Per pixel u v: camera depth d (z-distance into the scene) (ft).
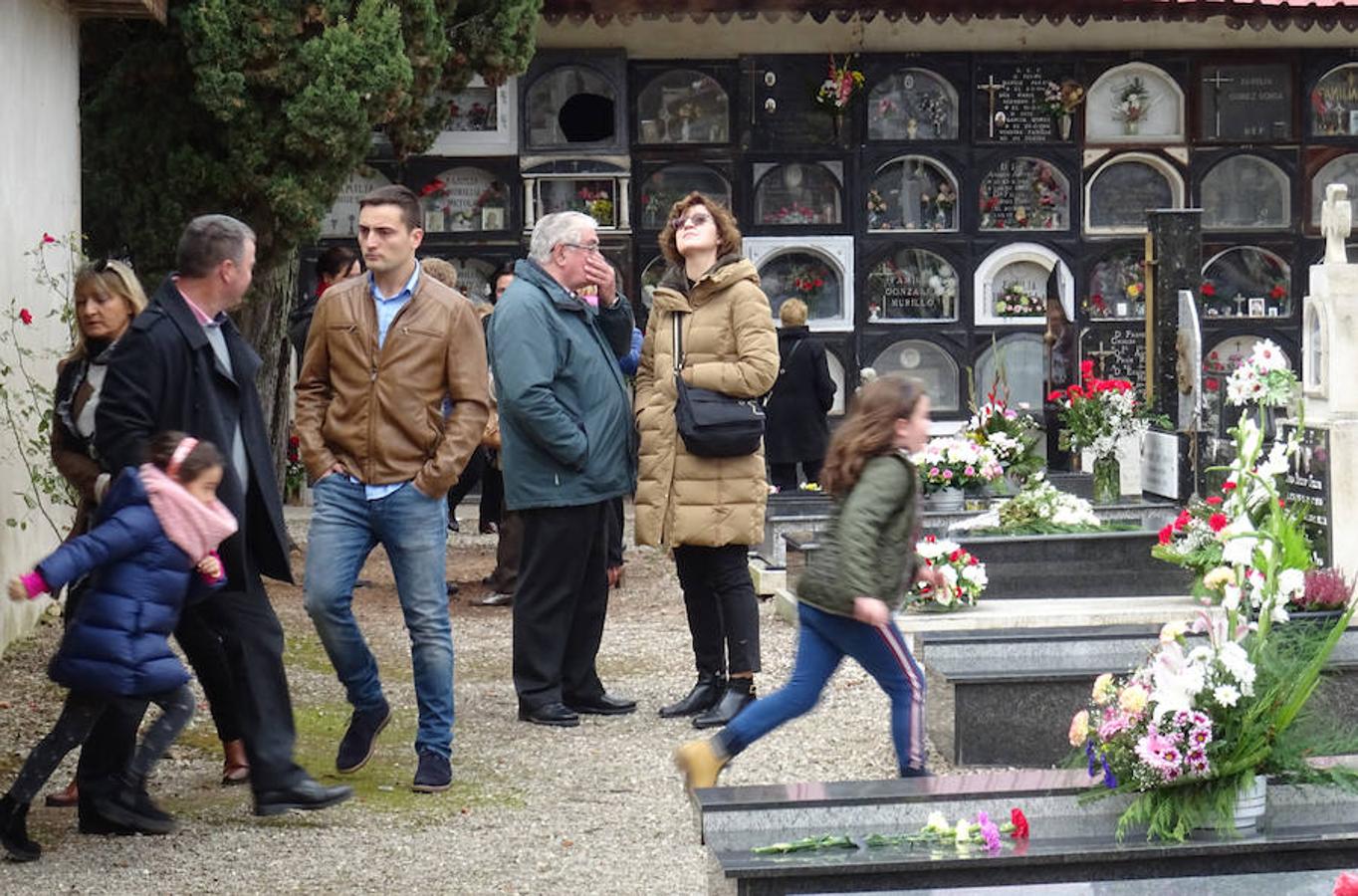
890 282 64.69
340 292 24.09
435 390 23.94
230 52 41.39
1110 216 65.21
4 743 25.76
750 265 28.25
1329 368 39.88
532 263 27.99
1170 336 48.73
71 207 38.58
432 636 23.99
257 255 44.50
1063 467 54.08
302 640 35.19
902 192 64.85
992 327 64.64
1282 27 60.49
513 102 62.44
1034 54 64.49
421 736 24.14
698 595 28.66
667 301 28.32
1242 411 47.50
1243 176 65.51
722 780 24.61
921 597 33.50
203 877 19.88
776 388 51.21
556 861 20.70
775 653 34.12
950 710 25.08
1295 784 18.62
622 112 62.64
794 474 52.03
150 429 21.20
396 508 23.75
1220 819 17.78
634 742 26.96
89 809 21.40
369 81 41.91
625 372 35.04
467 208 62.95
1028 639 26.25
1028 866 17.06
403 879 19.94
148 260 44.04
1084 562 36.96
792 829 17.92
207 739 26.61
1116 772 18.06
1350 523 39.09
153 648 20.30
